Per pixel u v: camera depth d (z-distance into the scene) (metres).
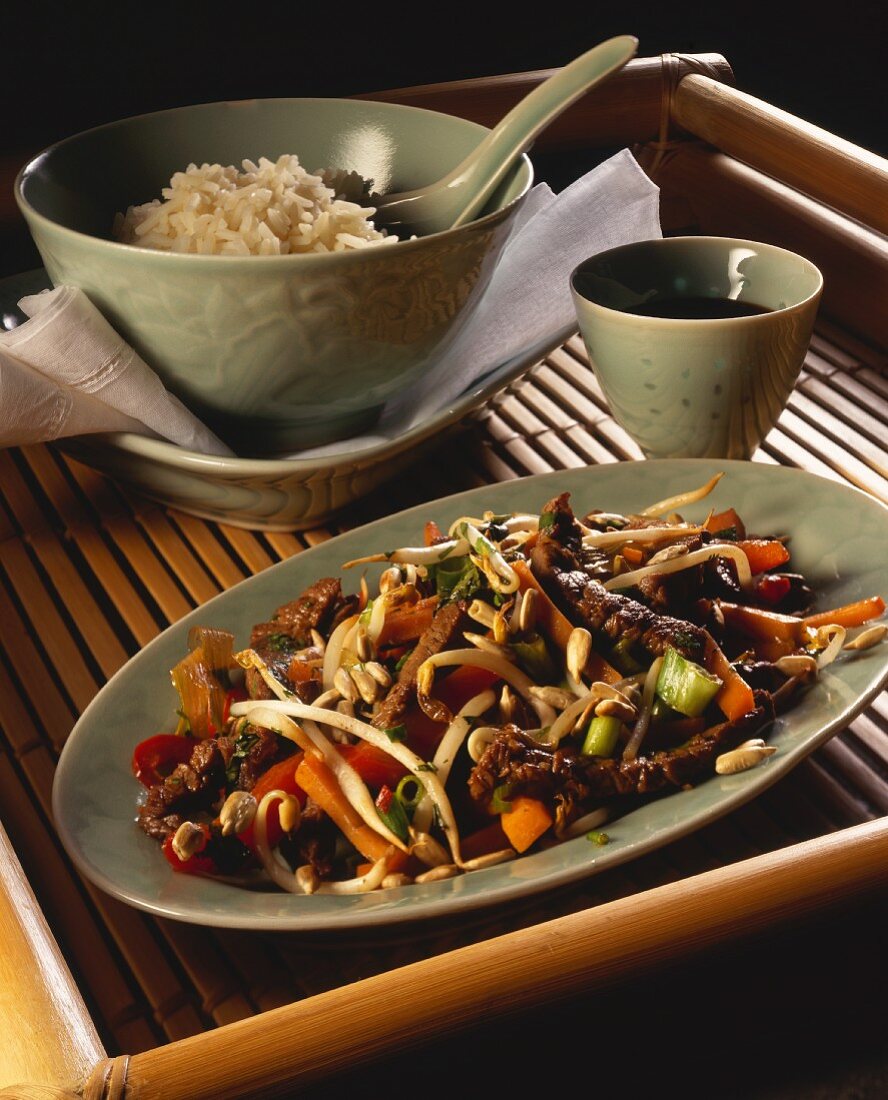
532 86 0.95
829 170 0.88
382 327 0.75
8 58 1.11
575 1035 0.59
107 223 0.81
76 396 0.75
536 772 0.66
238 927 0.62
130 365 0.75
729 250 0.79
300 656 0.71
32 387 0.74
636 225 0.85
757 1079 0.62
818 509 0.73
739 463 0.75
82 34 1.13
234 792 0.67
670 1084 0.62
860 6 1.51
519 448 0.82
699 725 0.68
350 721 0.68
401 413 0.80
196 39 1.18
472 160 0.80
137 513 0.80
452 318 0.77
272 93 1.25
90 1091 0.56
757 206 0.90
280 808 0.66
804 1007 0.62
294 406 0.77
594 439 0.82
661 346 0.75
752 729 0.67
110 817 0.67
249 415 0.78
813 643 0.69
